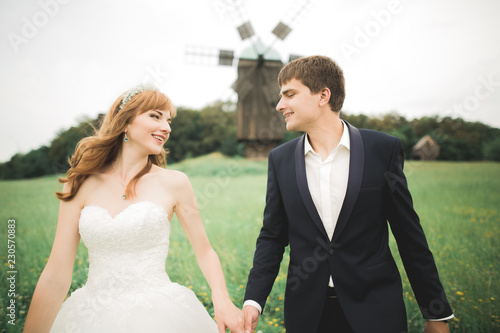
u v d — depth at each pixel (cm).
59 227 175
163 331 161
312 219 158
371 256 154
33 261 379
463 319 245
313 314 158
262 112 1973
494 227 505
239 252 401
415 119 2586
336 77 165
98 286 169
